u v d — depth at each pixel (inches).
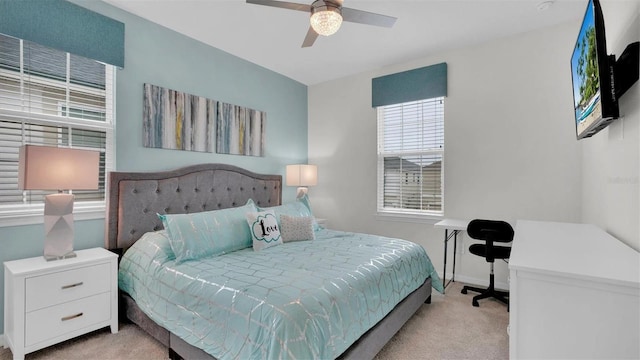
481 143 127.1
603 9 76.2
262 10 102.5
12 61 83.5
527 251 53.4
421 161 145.8
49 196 80.7
